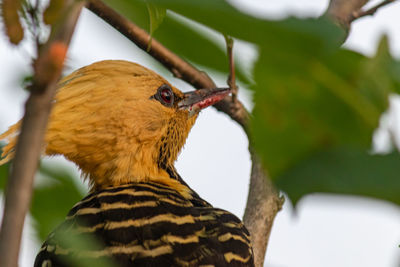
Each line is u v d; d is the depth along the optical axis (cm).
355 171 90
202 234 224
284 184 91
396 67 105
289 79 105
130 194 241
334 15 243
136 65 284
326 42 92
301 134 104
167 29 161
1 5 97
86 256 202
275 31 90
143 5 133
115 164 273
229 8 87
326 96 105
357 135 104
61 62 86
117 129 271
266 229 280
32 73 89
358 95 104
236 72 154
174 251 211
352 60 112
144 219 222
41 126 87
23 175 86
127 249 207
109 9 220
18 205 85
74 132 265
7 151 250
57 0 91
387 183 87
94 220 222
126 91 275
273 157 101
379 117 104
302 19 91
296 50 96
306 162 96
